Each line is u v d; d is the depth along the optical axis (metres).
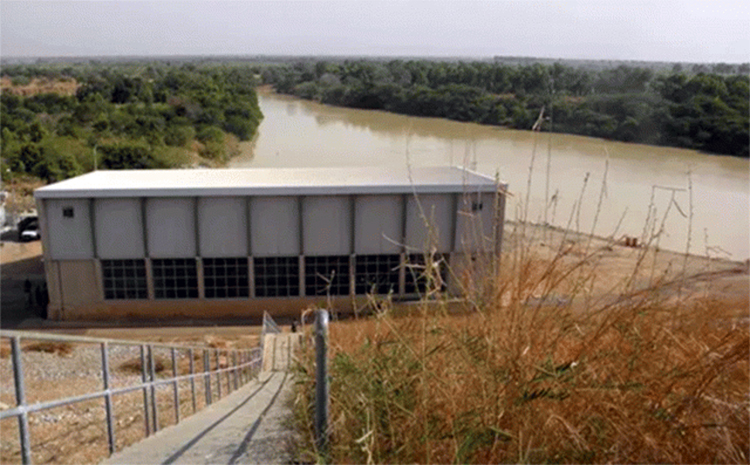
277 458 4.05
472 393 2.95
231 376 13.20
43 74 186.50
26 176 57.03
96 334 25.92
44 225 27.03
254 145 89.50
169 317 28.14
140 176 30.83
